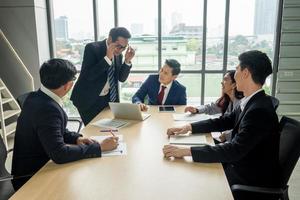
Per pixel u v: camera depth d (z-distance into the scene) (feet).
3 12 13.98
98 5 14.58
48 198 3.62
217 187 3.90
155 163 4.65
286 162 4.54
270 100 4.90
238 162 4.95
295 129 4.63
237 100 7.26
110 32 7.97
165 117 7.63
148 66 14.93
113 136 5.74
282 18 13.16
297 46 13.33
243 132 4.62
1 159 5.59
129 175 4.24
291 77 13.66
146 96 9.81
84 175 4.25
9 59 14.35
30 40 14.20
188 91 15.05
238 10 13.78
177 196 3.66
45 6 14.74
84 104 8.61
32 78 13.96
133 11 14.42
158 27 14.44
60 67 4.78
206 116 7.66
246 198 4.30
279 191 4.19
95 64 8.32
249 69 4.80
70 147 4.72
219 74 14.70
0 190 5.41
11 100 12.56
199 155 4.65
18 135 4.88
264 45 14.05
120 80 9.20
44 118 4.57
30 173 4.91
